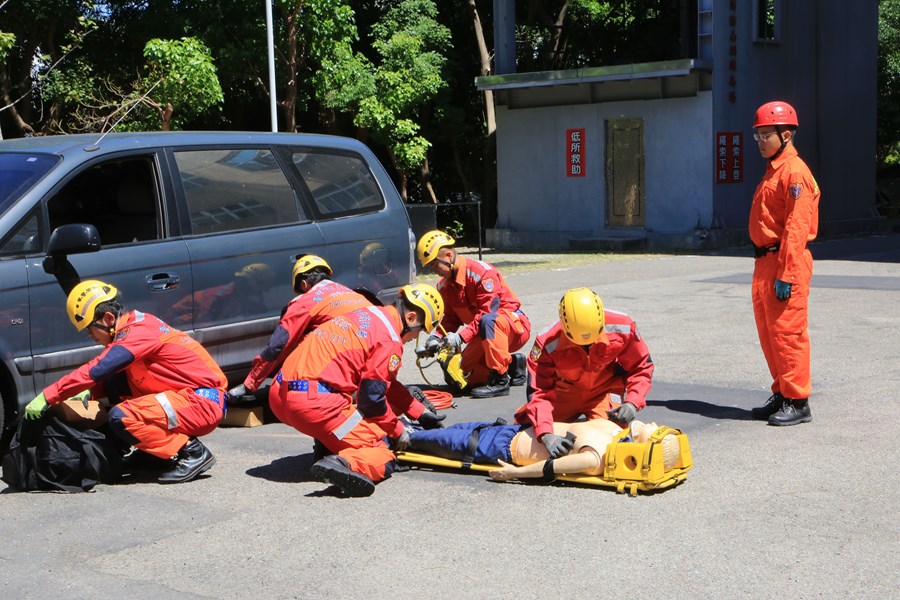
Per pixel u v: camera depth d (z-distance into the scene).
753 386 7.85
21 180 6.45
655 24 28.73
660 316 11.62
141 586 4.24
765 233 6.59
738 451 6.01
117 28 22.62
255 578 4.29
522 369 8.28
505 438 5.68
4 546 4.77
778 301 6.54
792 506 5.00
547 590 4.07
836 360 8.67
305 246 7.49
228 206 7.20
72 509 5.31
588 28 29.30
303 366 5.56
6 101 19.66
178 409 5.70
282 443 6.63
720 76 21.36
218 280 7.00
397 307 5.97
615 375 5.79
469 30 29.12
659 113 22.05
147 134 7.05
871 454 5.88
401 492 5.45
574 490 5.38
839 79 24.86
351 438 5.54
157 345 5.65
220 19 21.11
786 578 4.11
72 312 5.62
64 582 4.30
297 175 7.64
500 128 24.58
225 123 26.50
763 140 6.68
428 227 16.72
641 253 21.33
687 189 21.84
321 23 20.78
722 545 4.50
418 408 6.15
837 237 24.25
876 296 12.60
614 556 4.41
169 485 5.71
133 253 6.60
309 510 5.19
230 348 7.10
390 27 24.25
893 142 35.38
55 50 21.47
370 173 8.16
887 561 4.27
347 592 4.12
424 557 4.47
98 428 5.98
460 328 8.20
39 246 6.27
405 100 23.52
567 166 23.59
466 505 5.18
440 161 30.45
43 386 6.18
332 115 25.33
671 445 5.31
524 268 18.50
